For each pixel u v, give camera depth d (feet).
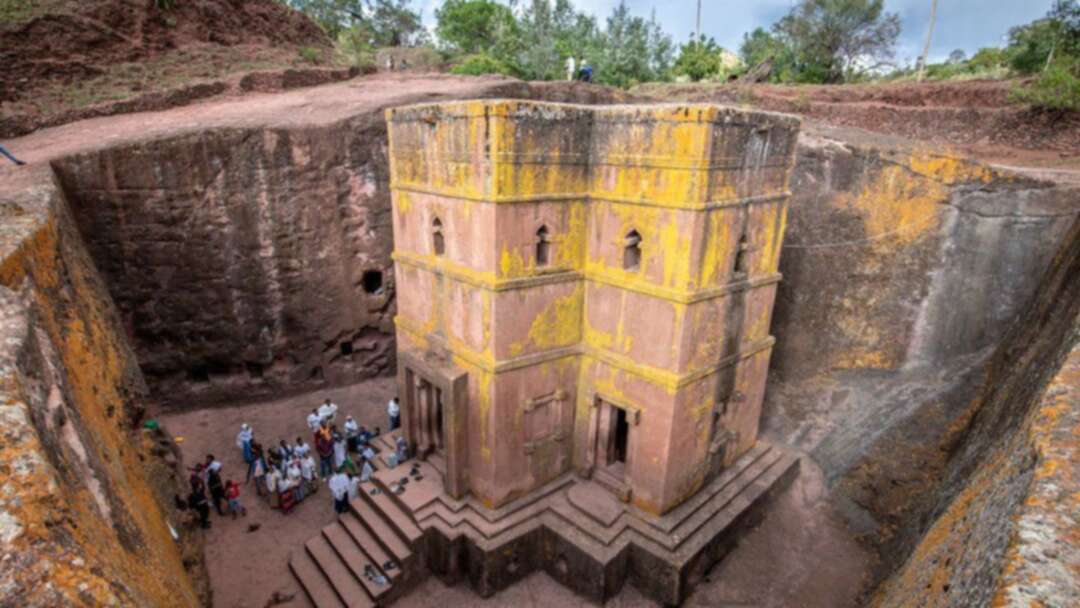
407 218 39.70
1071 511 8.45
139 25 76.13
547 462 39.32
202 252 50.83
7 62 63.26
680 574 33.78
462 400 36.70
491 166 31.01
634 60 116.57
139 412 31.07
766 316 40.42
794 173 48.24
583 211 36.32
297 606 35.35
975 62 104.88
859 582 37.58
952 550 13.23
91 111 61.31
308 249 54.54
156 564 16.42
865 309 46.98
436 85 75.97
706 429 37.76
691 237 31.30
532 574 37.60
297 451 45.11
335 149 53.21
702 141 29.66
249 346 55.01
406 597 36.01
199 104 66.39
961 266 43.24
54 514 8.92
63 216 36.27
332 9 143.23
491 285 32.86
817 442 47.85
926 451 42.70
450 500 38.11
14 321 14.15
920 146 46.26
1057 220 40.04
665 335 33.73
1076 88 59.62
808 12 109.29
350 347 60.34
